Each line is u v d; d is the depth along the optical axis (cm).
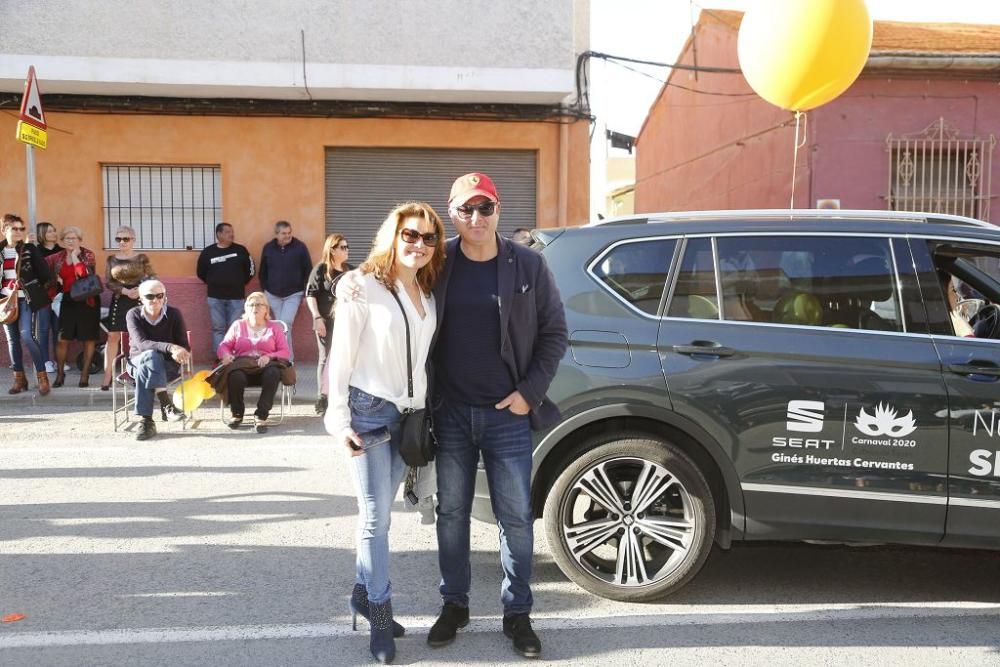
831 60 748
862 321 405
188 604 411
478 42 1137
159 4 1094
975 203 1259
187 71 1100
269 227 1200
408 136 1206
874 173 1255
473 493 373
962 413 388
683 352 404
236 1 1103
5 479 631
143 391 767
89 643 369
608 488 408
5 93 1149
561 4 1142
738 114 1554
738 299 413
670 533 406
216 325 1145
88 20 1088
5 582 437
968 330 418
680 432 411
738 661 354
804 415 395
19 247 925
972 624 392
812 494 396
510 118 1209
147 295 781
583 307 419
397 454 356
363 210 1220
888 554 488
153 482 625
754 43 780
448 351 354
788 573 457
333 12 1117
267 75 1110
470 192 342
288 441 762
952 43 1264
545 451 409
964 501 389
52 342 1141
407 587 438
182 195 1199
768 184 1413
